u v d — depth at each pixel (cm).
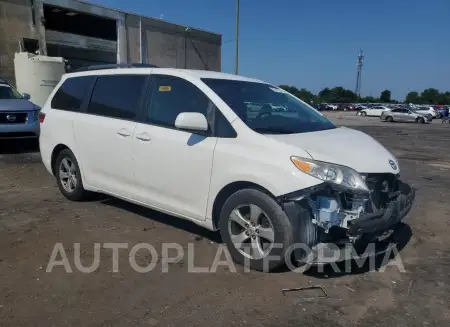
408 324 300
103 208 548
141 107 466
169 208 439
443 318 309
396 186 407
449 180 806
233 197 378
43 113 598
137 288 341
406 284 361
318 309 317
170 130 430
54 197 599
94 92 531
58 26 2578
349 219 344
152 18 3003
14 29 2130
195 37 3438
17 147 1062
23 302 314
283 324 296
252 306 318
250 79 491
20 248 412
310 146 363
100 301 319
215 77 450
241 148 374
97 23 2820
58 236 447
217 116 401
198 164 400
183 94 434
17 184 676
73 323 290
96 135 506
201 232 469
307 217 344
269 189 350
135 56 2928
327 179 336
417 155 1201
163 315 303
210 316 303
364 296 339
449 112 4884
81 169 541
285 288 347
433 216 557
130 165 468
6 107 953
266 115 420
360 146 398
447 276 379
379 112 5016
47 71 1498
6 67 2116
